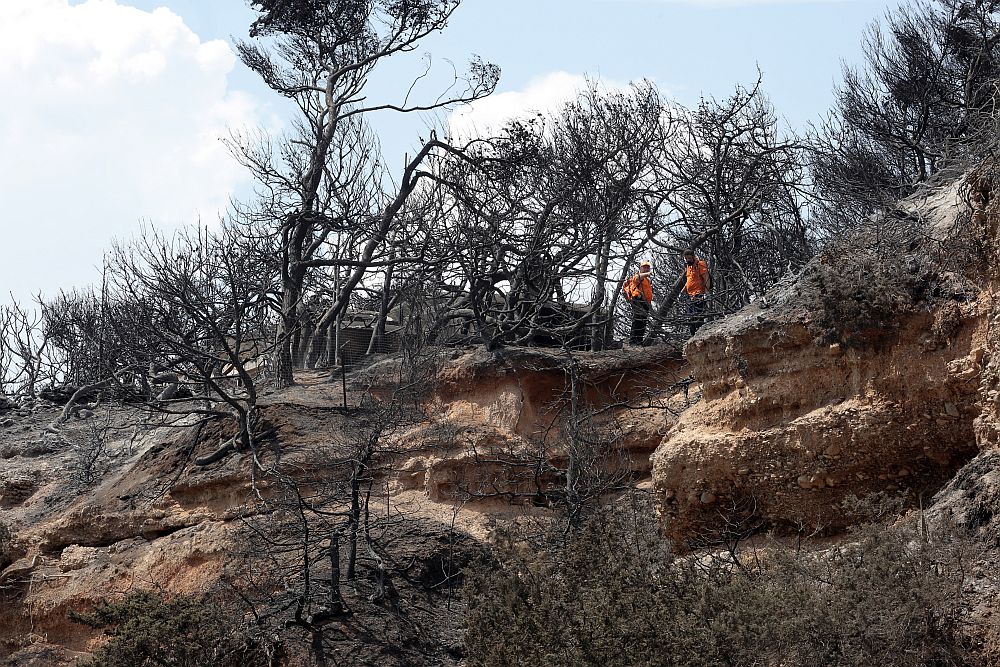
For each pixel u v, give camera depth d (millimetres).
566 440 24594
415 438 26094
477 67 37500
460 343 30047
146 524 26734
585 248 31531
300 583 23188
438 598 23047
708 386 18453
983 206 15906
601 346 29781
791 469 16938
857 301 16516
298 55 38438
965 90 31328
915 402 15961
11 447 32656
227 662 20766
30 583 26594
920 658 12203
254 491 24875
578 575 15273
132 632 20422
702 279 27234
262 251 33344
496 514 24938
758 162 31359
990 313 15328
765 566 14273
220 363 29734
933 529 13383
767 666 12820
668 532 18250
